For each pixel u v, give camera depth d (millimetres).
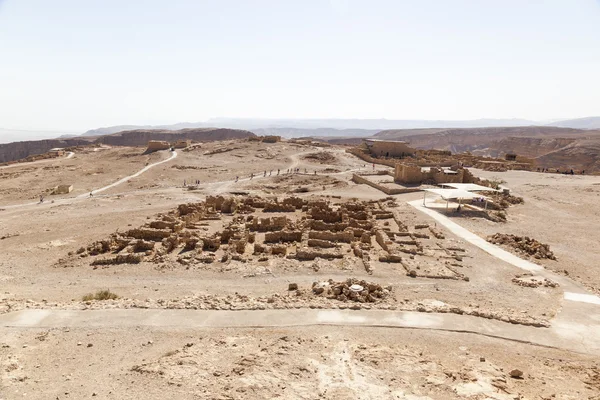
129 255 29438
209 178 77750
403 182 62906
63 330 16391
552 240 34844
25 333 16062
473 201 48375
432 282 24266
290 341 15477
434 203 48594
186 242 32719
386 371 13336
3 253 32656
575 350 15711
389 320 17656
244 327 16766
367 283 21953
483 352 15227
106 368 13531
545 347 15883
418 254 29969
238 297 20812
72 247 34250
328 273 26266
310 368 13414
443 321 17734
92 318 17547
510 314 18875
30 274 27344
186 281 25250
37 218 46750
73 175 79312
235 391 11977
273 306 18828
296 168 87125
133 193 64062
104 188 69312
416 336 16281
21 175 79062
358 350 14781
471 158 96188
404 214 42688
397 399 11734
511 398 11742
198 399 11578
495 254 30203
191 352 14477
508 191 53094
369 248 31516
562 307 20312
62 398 11742
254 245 31641
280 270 26938
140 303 19188
